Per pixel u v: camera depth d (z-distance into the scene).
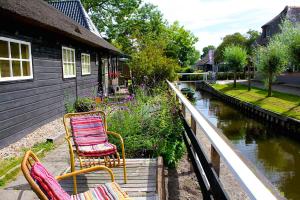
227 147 1.91
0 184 3.61
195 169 4.02
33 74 6.67
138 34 20.23
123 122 5.03
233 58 27.39
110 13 26.84
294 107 14.69
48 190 1.85
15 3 5.53
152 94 9.25
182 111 5.77
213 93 27.22
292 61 15.71
